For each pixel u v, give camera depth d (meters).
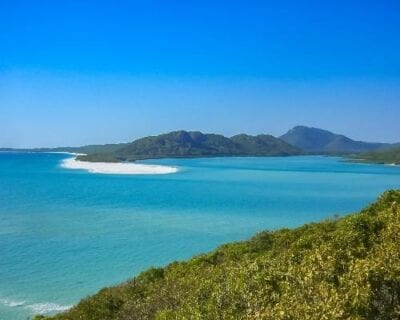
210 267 30.23
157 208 107.62
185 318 17.41
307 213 102.19
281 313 13.78
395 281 16.09
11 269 54.69
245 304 16.86
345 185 174.25
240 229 81.56
